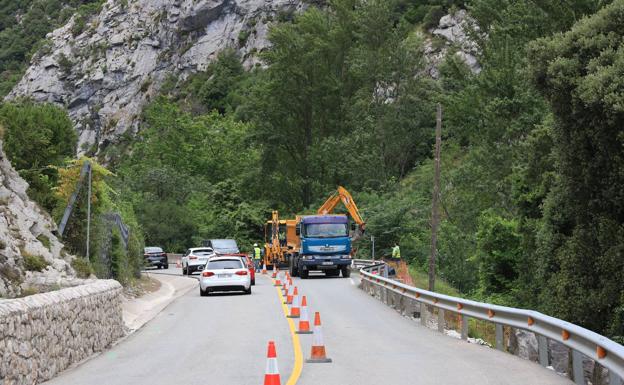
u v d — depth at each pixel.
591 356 10.73
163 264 61.34
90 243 27.39
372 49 80.19
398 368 13.05
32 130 37.97
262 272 51.97
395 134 77.25
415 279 43.94
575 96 24.47
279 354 14.98
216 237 80.62
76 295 14.57
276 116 83.56
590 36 25.70
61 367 13.22
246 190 84.69
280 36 82.44
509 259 38.78
